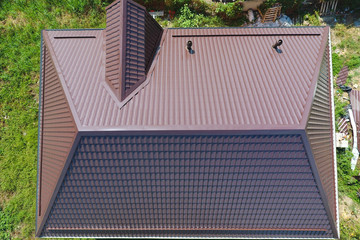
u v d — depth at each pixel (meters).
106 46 13.69
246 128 11.07
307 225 14.05
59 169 12.55
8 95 23.03
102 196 13.16
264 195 13.02
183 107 12.12
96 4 24.34
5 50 23.62
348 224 20.67
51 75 14.96
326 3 23.66
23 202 21.47
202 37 15.59
